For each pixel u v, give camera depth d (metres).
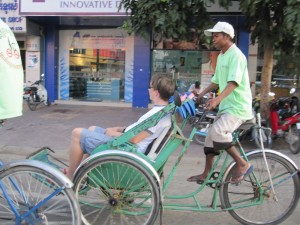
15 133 8.62
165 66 12.77
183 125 3.69
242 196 3.93
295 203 3.89
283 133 7.46
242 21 11.12
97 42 13.34
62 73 13.67
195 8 7.11
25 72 13.17
